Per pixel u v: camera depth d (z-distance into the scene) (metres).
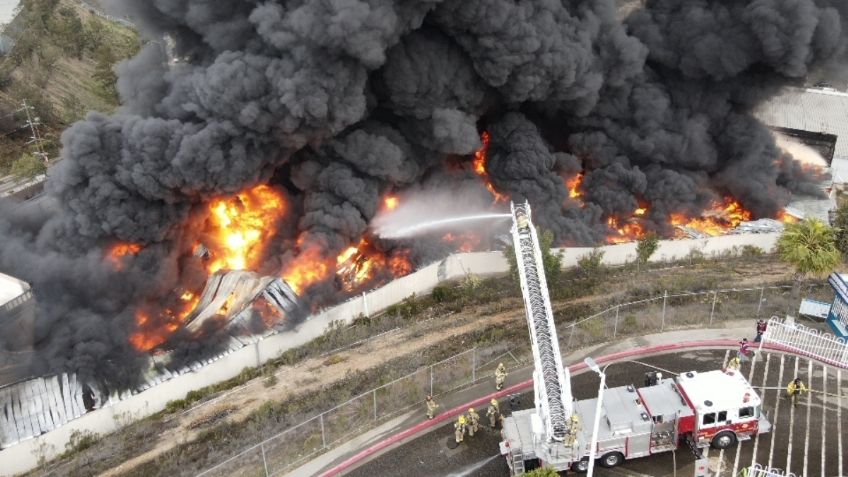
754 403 22.83
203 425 26.75
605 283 35.22
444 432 25.64
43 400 26.77
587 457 22.59
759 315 30.78
